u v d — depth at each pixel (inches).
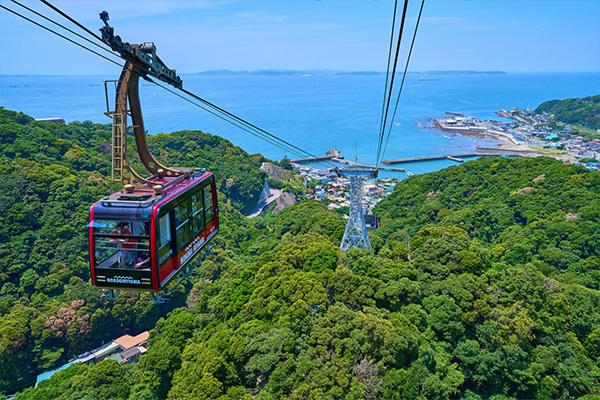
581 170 4877.0
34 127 5177.2
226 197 6250.0
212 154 7032.5
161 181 895.7
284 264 2289.6
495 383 1916.8
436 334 2000.5
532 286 2253.9
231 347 1708.9
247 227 5511.8
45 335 2765.7
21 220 3390.7
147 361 1939.0
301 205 5369.1
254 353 1676.9
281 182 7372.1
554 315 2324.1
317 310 1815.9
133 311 3240.7
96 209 709.9
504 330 1978.3
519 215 4658.0
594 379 2028.8
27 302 2994.6
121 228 712.4
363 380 1510.8
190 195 848.9
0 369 2625.5
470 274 2256.4
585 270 3496.6
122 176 773.3
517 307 2122.3
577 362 2076.8
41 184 3772.1
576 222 4008.4
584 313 2407.7
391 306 1990.7
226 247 4377.5
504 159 5841.5
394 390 1519.4
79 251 3410.4
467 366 1921.8
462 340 1979.6
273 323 1822.1
